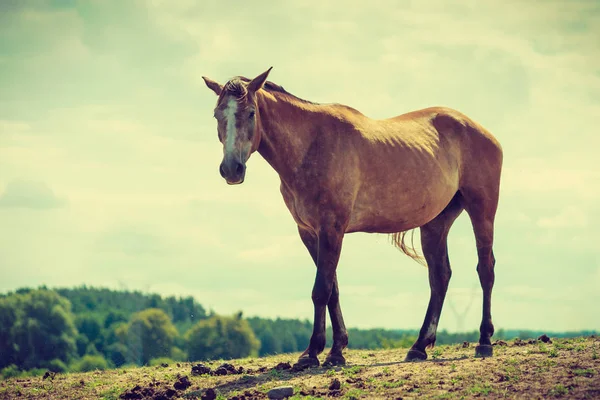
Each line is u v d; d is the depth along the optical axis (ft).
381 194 34.14
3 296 226.99
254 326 276.41
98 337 244.63
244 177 31.01
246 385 31.09
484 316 36.27
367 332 206.28
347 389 28.76
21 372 187.62
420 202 35.19
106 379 36.19
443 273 37.24
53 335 218.38
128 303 279.90
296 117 33.22
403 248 38.52
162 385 32.71
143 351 224.94
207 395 29.27
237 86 31.27
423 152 35.42
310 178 32.71
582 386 27.02
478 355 35.42
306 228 34.19
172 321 277.23
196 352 214.69
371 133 34.32
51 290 244.42
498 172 38.04
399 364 33.35
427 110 38.22
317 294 32.55
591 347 33.96
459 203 38.37
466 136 37.47
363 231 35.45
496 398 26.48
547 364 30.27
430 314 36.70
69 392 33.53
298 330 275.59
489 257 37.17
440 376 29.68
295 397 27.86
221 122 31.12
